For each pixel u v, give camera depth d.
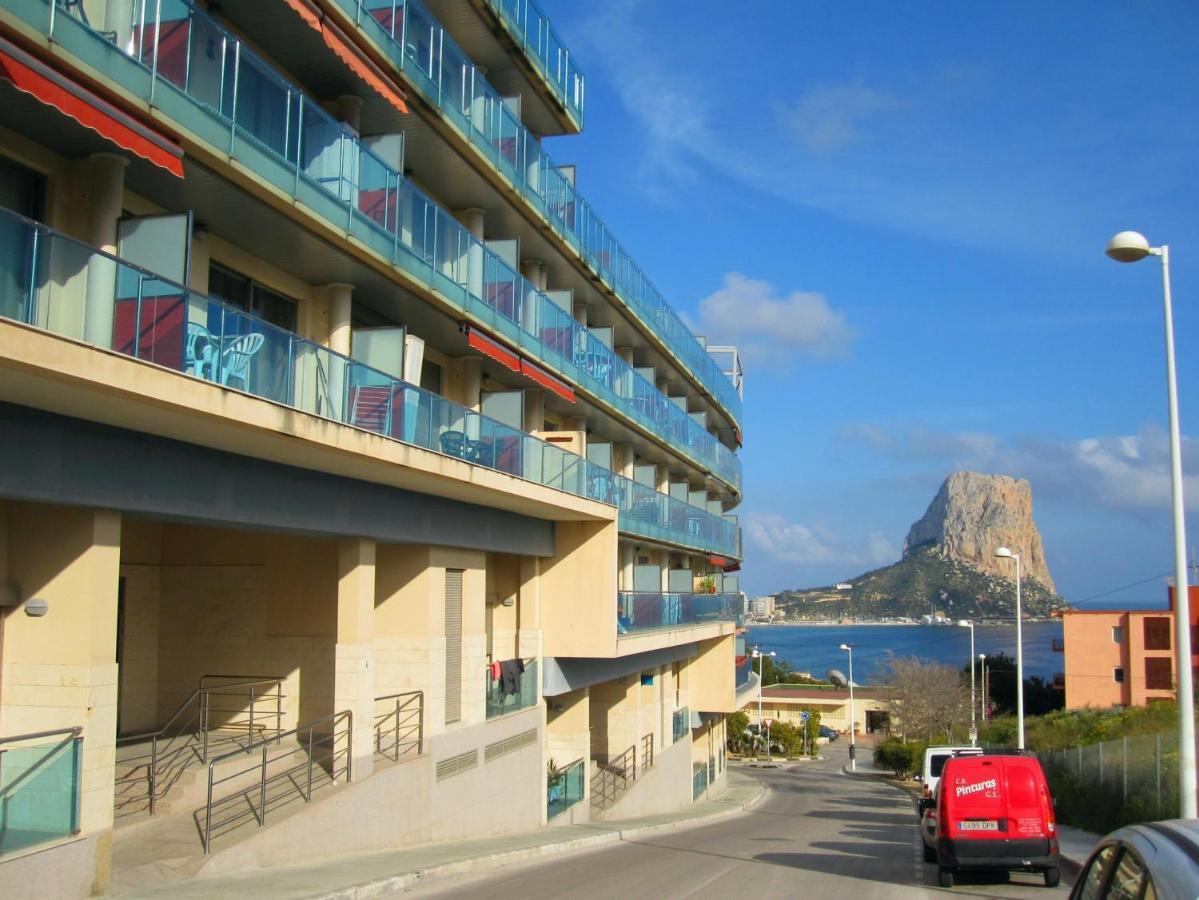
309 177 14.65
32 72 9.77
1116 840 5.37
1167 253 15.95
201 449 13.17
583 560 24.89
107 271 10.08
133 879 11.34
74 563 11.30
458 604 20.31
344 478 16.23
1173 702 41.00
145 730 17.97
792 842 23.52
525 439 20.30
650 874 16.12
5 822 9.83
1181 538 15.39
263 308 16.86
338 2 16.11
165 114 11.81
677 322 40.16
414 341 17.95
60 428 11.01
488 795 20.91
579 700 27.86
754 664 117.69
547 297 24.70
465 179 22.12
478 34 23.20
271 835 13.44
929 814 18.73
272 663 18.12
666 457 39.06
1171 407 15.72
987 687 79.94
